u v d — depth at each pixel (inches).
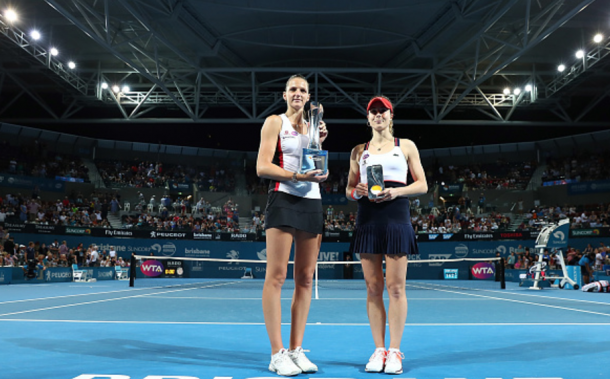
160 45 950.4
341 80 1184.2
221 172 1395.2
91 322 257.4
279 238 152.0
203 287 668.7
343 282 915.4
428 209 1298.0
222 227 1197.7
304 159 151.3
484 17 816.3
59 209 1104.8
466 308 349.1
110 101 1168.2
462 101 1211.9
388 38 957.2
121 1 717.3
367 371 146.9
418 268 1106.1
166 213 1195.9
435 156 1421.0
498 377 138.1
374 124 168.1
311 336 213.9
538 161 1341.0
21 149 1184.8
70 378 135.3
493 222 1182.3
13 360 159.8
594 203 1186.0
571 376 138.4
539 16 776.9
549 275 693.9
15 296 471.5
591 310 332.8
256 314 302.2
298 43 983.0
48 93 1214.9
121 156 1346.0
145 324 250.5
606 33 874.8
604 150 1242.0
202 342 196.7
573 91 1157.1
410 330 231.6
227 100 1208.2
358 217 164.9
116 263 1013.8
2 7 799.1
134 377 136.8
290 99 163.6
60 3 797.2
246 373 143.3
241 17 860.6
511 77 1122.7
